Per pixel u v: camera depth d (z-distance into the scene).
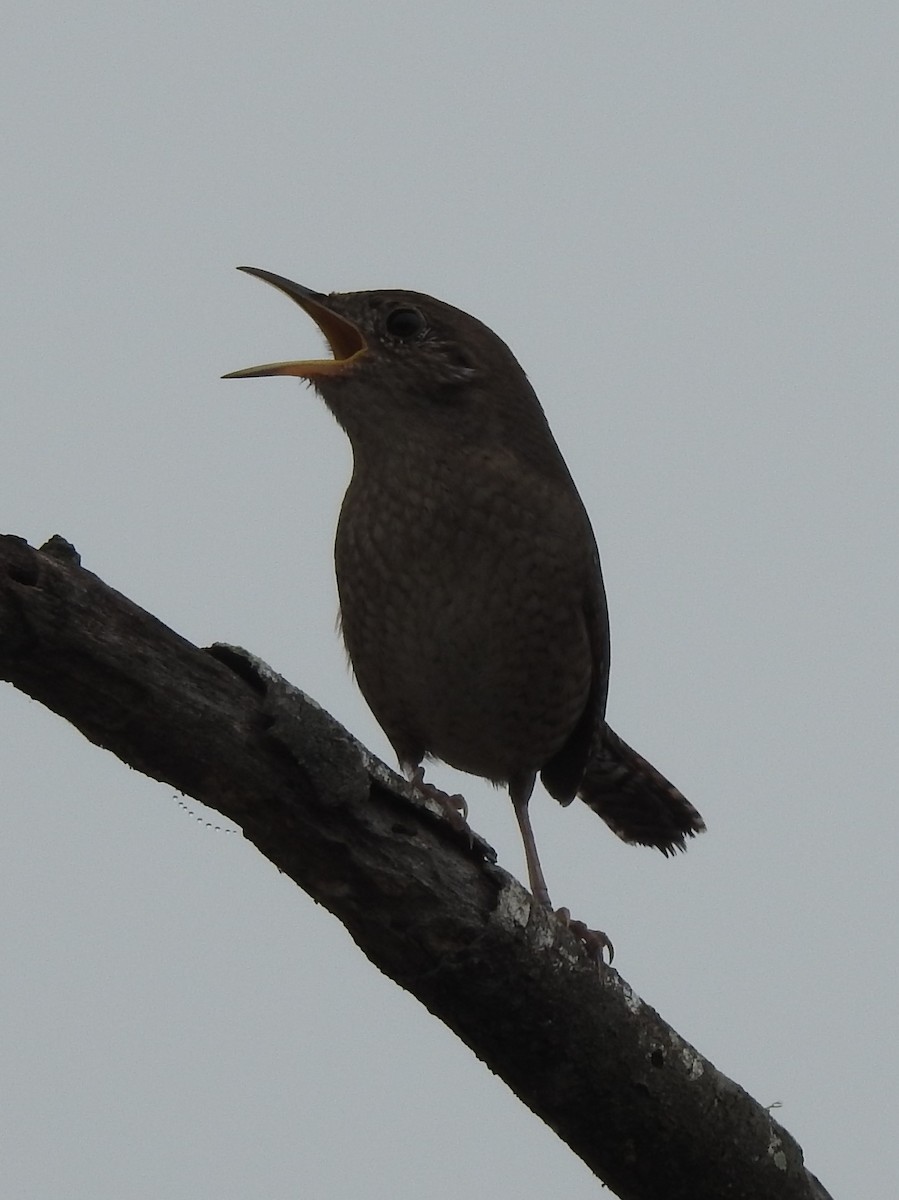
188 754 6.48
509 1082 7.75
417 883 7.01
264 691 6.52
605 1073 7.64
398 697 10.36
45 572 5.98
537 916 7.34
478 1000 7.34
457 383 10.07
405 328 10.16
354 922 7.14
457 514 9.80
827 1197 8.34
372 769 6.82
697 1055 7.89
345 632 10.51
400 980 7.37
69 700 6.26
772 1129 8.09
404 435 10.03
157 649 6.29
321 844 6.83
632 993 7.70
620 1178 8.01
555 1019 7.46
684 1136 7.84
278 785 6.62
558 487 10.16
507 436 10.12
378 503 10.02
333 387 10.20
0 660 6.06
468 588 9.85
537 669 10.07
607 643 10.59
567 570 9.96
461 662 10.02
